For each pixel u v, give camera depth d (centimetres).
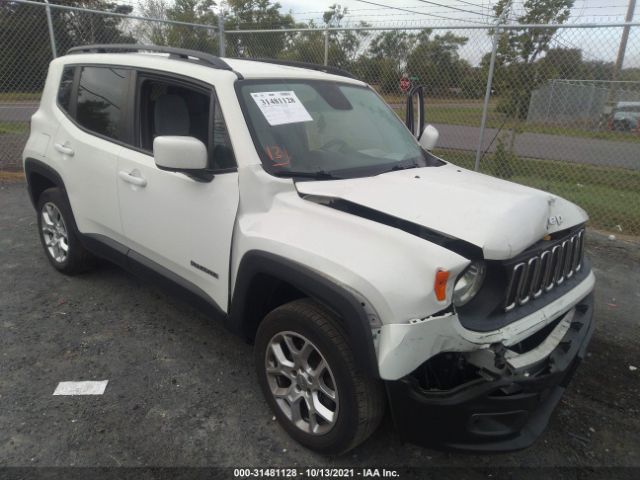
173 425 270
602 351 361
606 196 814
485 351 212
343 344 223
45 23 851
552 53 749
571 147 955
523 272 224
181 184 294
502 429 218
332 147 300
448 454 259
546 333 254
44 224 441
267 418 279
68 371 312
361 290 207
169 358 331
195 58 328
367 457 255
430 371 223
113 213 353
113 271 458
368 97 369
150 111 331
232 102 279
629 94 938
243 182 264
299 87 318
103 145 354
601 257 550
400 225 230
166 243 314
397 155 327
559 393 255
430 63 792
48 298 404
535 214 239
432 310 200
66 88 403
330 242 226
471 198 247
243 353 341
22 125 962
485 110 715
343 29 793
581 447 269
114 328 364
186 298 313
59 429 263
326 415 240
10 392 290
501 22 740
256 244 248
